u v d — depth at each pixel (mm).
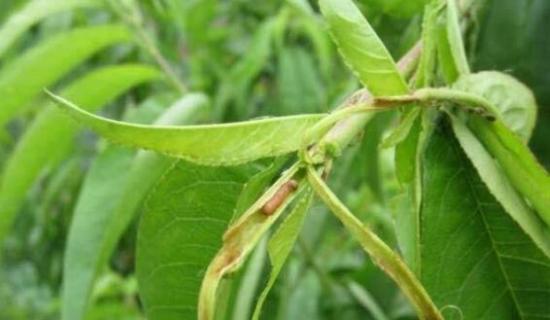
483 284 231
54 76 407
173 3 548
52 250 835
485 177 212
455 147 229
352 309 465
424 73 225
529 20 318
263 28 578
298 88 571
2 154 683
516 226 229
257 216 184
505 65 319
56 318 912
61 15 577
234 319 293
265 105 644
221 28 673
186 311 240
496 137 214
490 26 319
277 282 407
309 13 338
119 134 182
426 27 227
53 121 397
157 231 234
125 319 609
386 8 273
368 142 367
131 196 337
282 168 215
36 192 751
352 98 207
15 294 960
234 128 186
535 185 210
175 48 634
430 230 230
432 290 231
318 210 446
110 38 414
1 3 544
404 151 217
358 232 184
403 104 203
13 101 405
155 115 389
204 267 236
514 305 232
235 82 577
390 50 318
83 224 347
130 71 407
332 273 506
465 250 231
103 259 344
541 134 311
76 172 681
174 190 230
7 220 409
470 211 230
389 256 184
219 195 229
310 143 191
